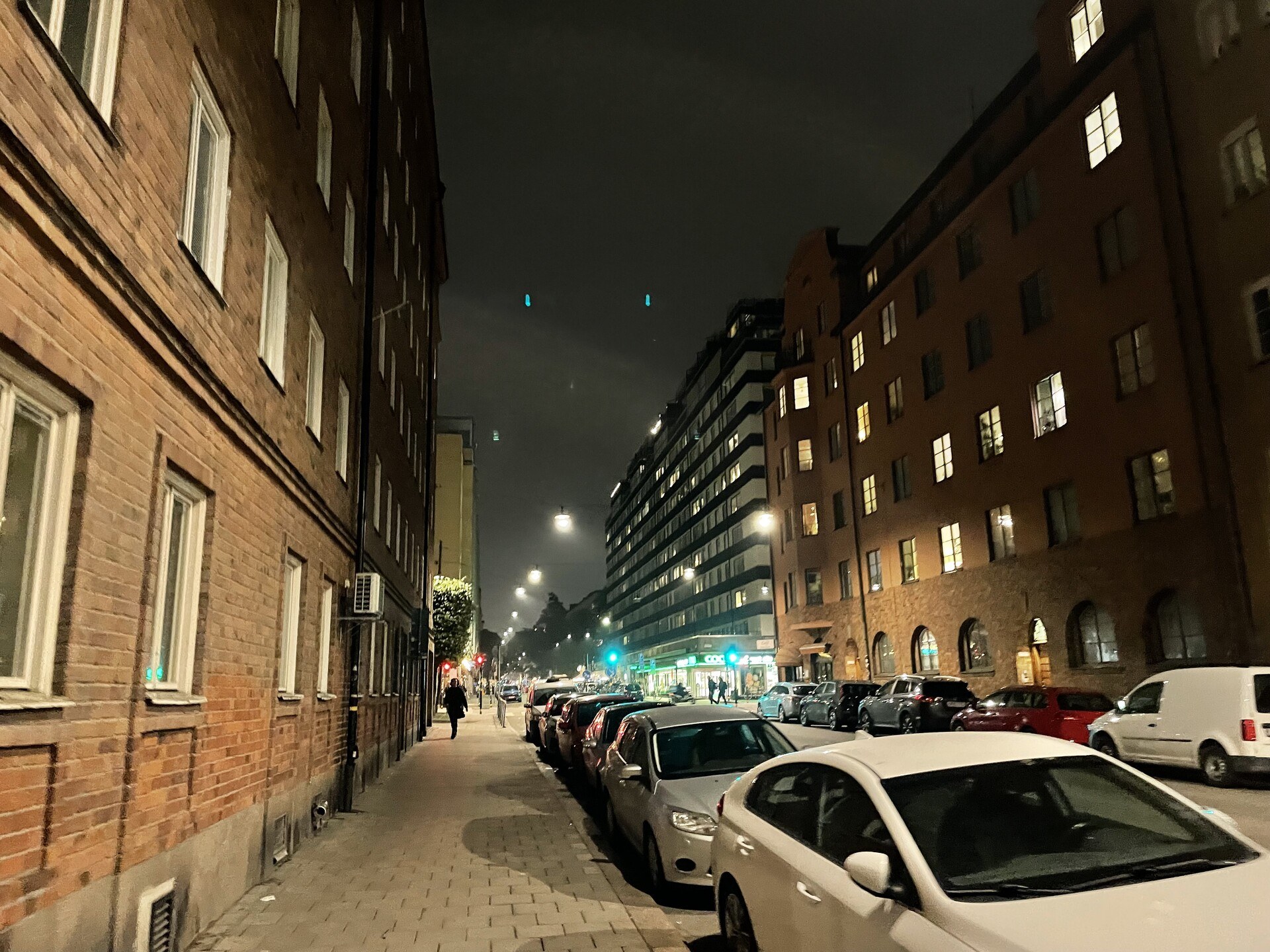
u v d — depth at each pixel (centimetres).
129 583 494
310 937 624
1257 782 1309
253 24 761
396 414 1994
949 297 3092
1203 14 2003
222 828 673
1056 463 2462
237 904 711
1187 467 1994
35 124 384
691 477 8406
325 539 1120
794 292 4725
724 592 6988
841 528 4034
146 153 518
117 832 476
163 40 547
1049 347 2505
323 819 1070
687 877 744
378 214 1662
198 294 612
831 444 4184
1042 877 354
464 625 4838
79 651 432
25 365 391
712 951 638
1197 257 1995
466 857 915
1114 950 296
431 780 1636
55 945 402
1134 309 2169
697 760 883
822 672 4216
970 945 310
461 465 5934
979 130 3053
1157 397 2089
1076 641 2381
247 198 742
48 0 423
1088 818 397
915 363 3338
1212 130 1962
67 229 412
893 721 2334
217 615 660
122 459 485
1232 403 1897
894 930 340
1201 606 1944
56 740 406
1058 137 2478
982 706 1956
